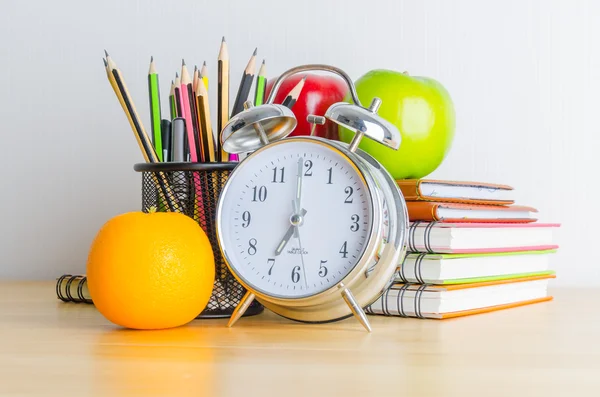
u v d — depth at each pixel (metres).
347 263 0.82
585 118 1.31
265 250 0.85
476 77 1.33
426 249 0.93
